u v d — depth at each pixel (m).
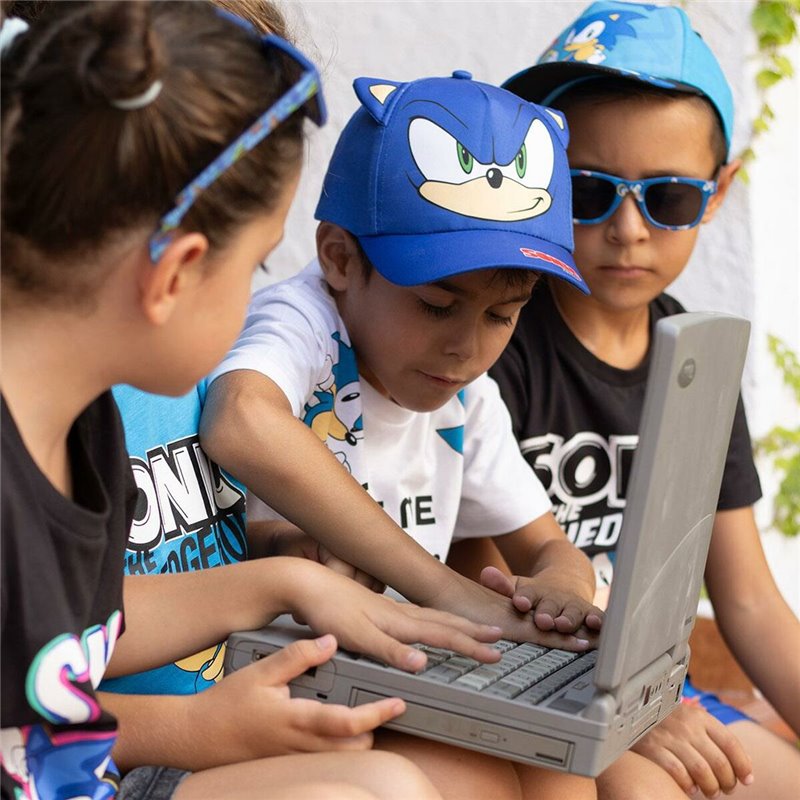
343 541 1.54
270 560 1.41
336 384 1.78
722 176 2.32
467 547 2.12
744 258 2.98
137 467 1.51
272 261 2.78
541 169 1.71
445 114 1.68
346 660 1.29
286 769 1.23
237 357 1.64
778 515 3.12
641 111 2.09
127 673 1.39
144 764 1.32
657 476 1.16
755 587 2.23
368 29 2.72
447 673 1.27
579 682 1.31
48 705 1.11
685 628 1.42
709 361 1.22
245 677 1.30
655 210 2.12
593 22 2.22
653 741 1.77
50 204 1.05
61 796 1.19
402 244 1.64
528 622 1.51
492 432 2.00
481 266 1.58
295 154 1.19
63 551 1.12
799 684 2.16
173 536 1.54
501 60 2.77
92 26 1.06
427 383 1.74
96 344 1.12
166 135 1.06
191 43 1.10
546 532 1.99
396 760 1.21
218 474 1.64
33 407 1.12
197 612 1.39
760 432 3.06
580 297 2.21
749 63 2.90
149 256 1.08
